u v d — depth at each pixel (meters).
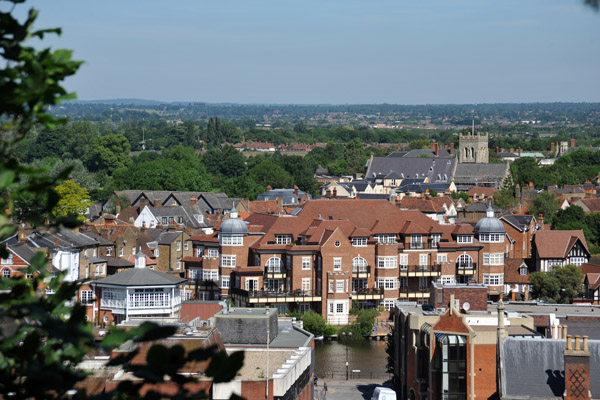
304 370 93.19
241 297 184.88
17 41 14.19
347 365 146.38
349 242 189.12
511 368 84.31
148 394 15.73
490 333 98.19
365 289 189.12
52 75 14.46
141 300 150.25
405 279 197.12
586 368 80.19
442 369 98.31
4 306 15.24
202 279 194.88
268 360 87.25
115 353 66.62
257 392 76.12
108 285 151.12
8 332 16.45
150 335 15.34
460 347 98.25
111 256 192.00
